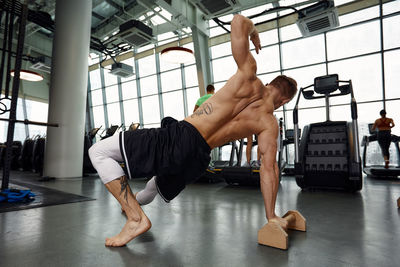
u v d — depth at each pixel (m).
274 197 1.42
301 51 7.87
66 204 2.47
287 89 1.51
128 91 11.27
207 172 4.45
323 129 3.78
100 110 12.23
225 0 5.45
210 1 5.50
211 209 2.22
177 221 1.79
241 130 1.36
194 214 2.02
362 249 1.22
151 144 1.24
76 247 1.27
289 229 1.59
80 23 5.53
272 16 8.11
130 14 8.65
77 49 5.45
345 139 3.50
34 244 1.32
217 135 1.32
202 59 8.41
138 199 1.78
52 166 5.15
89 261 1.09
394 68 6.70
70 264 1.06
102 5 8.78
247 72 1.32
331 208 2.25
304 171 3.53
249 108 1.35
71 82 5.34
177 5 7.22
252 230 1.56
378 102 6.93
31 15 6.38
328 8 5.38
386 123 5.39
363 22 6.98
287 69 8.08
